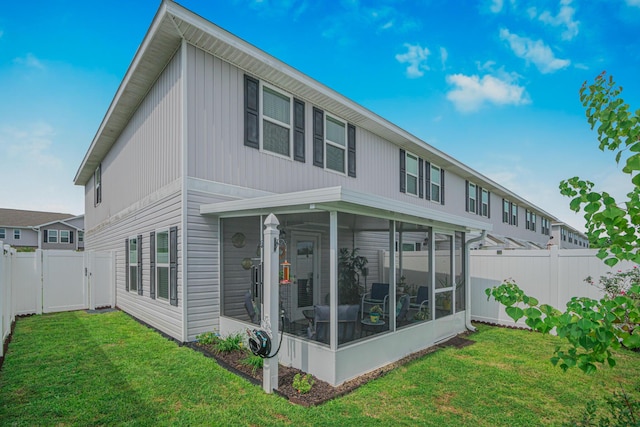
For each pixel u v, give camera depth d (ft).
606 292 21.58
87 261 32.04
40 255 29.86
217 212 19.42
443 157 41.91
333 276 14.52
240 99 22.50
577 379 15.07
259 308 17.69
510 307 6.98
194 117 20.13
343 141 30.45
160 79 23.47
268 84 24.23
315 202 14.33
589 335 5.96
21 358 16.89
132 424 10.96
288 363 16.17
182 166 19.61
